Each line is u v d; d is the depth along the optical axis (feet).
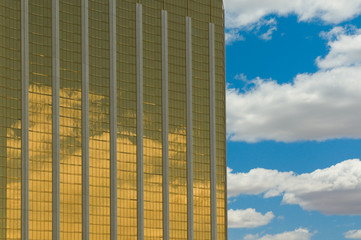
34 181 458.91
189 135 548.31
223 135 571.28
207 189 551.18
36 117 467.93
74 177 478.59
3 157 448.24
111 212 491.31
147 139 524.11
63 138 477.77
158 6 550.36
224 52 590.55
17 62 466.29
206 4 582.35
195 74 561.84
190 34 563.89
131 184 508.53
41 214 458.09
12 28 468.34
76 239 471.21
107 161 497.87
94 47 505.66
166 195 524.52
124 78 519.60
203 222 542.57
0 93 453.99
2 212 440.86
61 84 483.51
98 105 500.74
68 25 495.00
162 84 540.11
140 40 532.73
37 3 483.10
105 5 517.96
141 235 504.43
